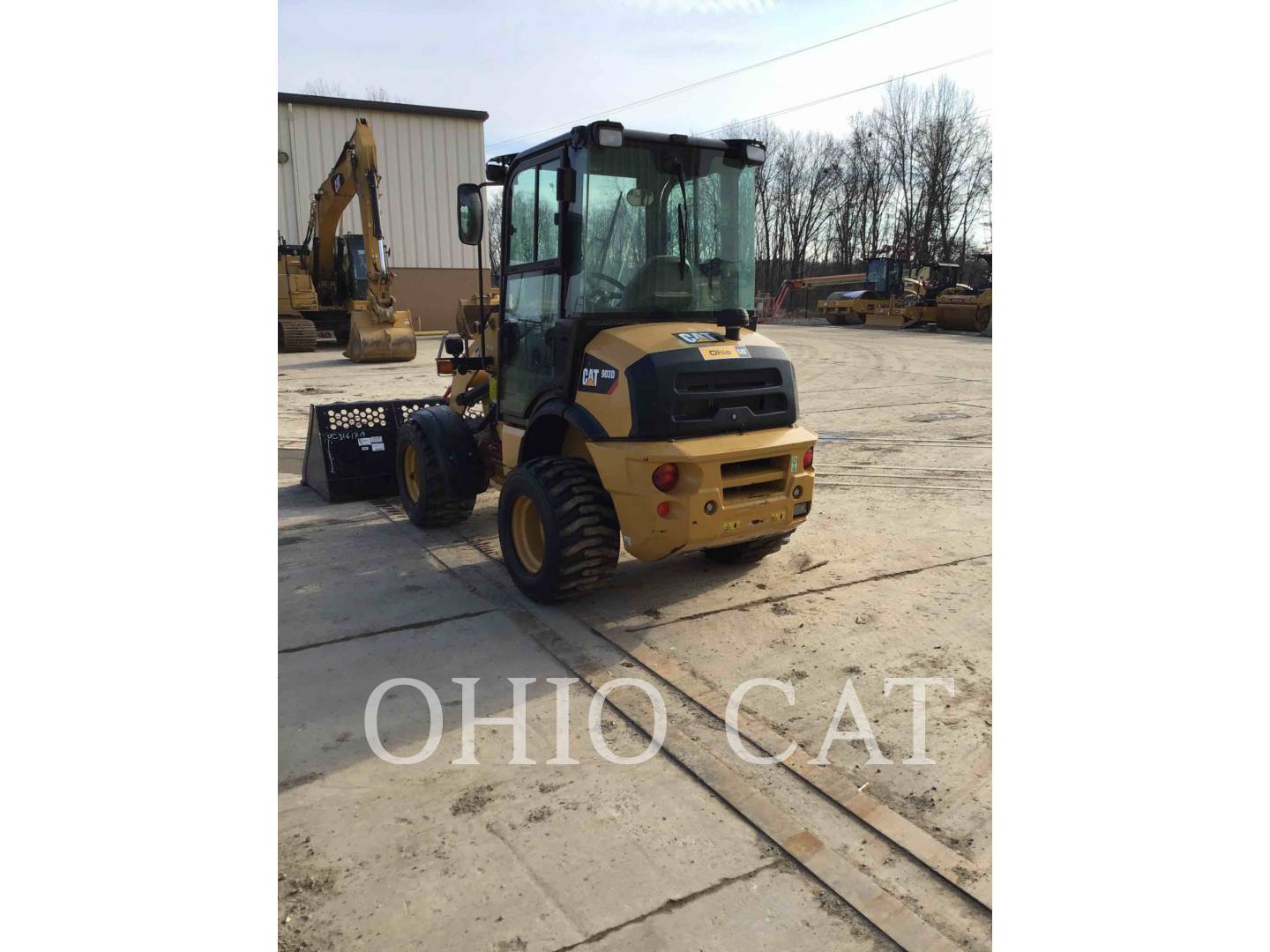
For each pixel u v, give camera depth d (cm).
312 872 247
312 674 372
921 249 4181
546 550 425
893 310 2992
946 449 863
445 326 2822
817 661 381
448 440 571
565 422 464
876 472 761
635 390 390
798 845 258
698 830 266
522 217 472
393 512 639
